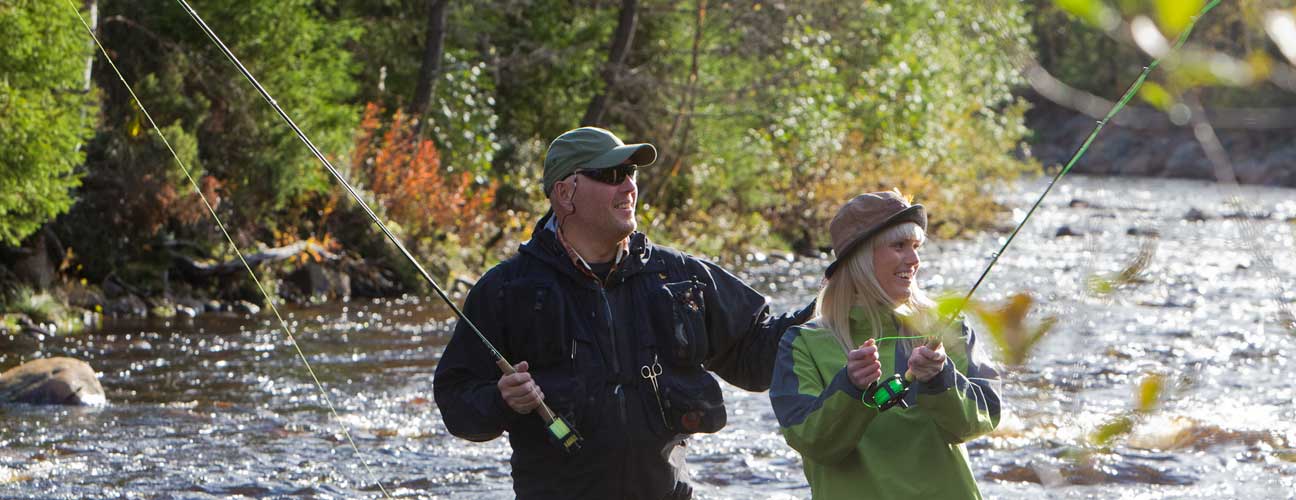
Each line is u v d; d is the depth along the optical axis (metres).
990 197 48.41
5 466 11.82
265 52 28.41
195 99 27.73
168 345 20.38
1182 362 17.31
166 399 15.73
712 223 39.50
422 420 14.33
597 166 5.74
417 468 11.98
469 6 37.28
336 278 27.86
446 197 30.39
